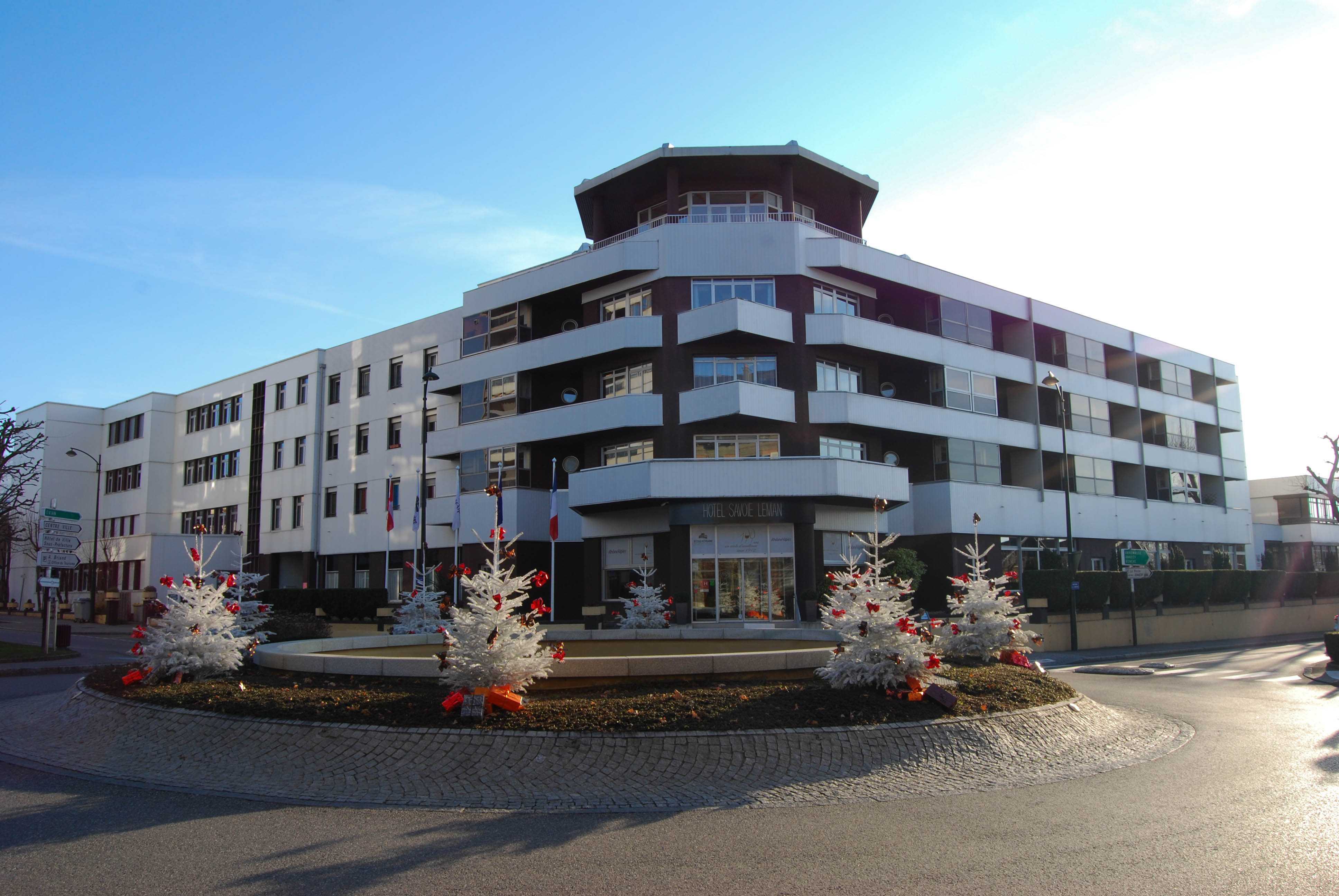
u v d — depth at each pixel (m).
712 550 31.89
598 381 35.97
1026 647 16.12
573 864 6.63
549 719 10.13
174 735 10.59
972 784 9.34
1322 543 67.94
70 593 55.91
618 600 33.81
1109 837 7.34
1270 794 8.94
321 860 6.69
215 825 7.68
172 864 6.60
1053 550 37.94
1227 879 6.27
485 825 7.72
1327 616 46.84
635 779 9.06
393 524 41.03
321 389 48.91
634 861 6.70
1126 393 47.41
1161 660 28.38
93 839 7.27
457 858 6.77
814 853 6.91
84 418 63.09
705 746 9.66
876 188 37.97
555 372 37.44
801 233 33.88
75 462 62.28
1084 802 8.61
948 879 6.30
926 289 37.62
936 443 37.53
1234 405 56.06
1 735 12.27
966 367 38.56
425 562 36.53
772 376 33.12
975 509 37.62
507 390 37.81
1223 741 12.24
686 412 32.53
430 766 9.28
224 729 10.45
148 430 58.59
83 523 62.06
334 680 12.52
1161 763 10.70
